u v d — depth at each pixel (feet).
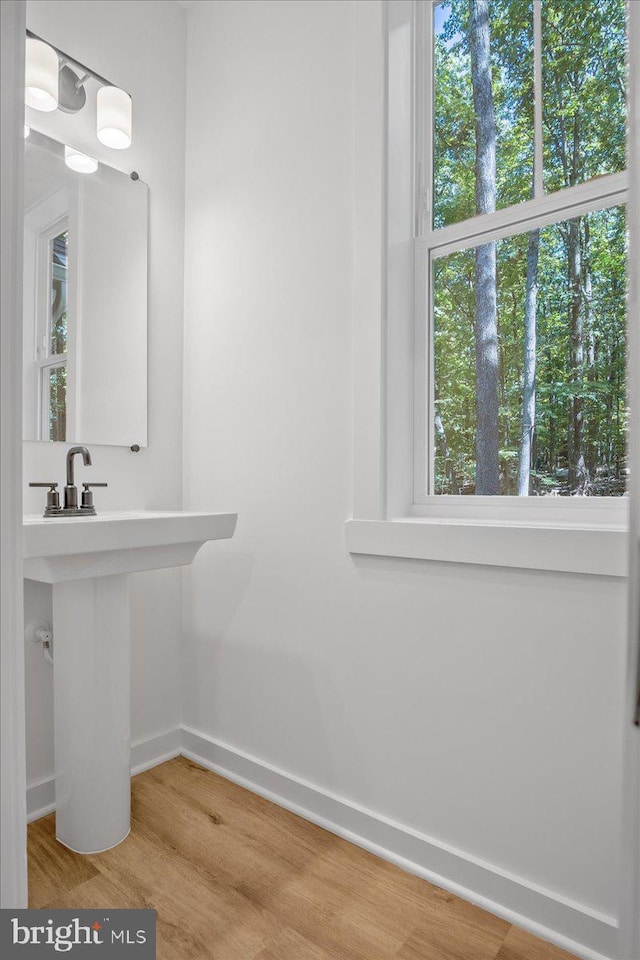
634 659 2.63
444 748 4.53
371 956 3.83
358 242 4.99
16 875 2.75
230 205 6.25
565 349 4.39
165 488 6.59
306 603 5.49
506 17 4.73
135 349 6.23
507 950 3.88
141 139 6.30
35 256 5.35
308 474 5.49
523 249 4.59
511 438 4.66
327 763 5.31
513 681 4.15
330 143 5.33
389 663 4.86
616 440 4.15
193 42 6.72
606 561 3.68
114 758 4.92
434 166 5.16
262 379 5.91
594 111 4.27
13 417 2.76
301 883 4.51
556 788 3.96
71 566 4.20
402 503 5.08
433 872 4.55
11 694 2.74
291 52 5.66
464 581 4.40
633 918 2.73
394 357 4.97
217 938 3.96
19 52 2.80
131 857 4.79
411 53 5.15
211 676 6.41
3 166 2.73
